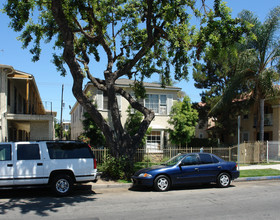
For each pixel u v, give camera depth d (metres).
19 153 8.79
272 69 19.05
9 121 19.72
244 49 19.47
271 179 13.50
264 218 6.36
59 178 9.06
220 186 10.86
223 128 26.69
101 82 14.19
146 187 11.16
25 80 19.88
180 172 10.36
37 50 14.06
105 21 13.54
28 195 9.38
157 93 22.55
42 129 19.58
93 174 9.50
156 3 13.17
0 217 6.46
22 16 11.48
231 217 6.45
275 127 24.95
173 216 6.54
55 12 10.91
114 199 8.67
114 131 12.98
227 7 11.66
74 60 11.77
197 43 12.48
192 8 12.27
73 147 9.51
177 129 20.09
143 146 20.47
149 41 13.04
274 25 19.33
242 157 19.23
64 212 6.96
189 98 20.61
